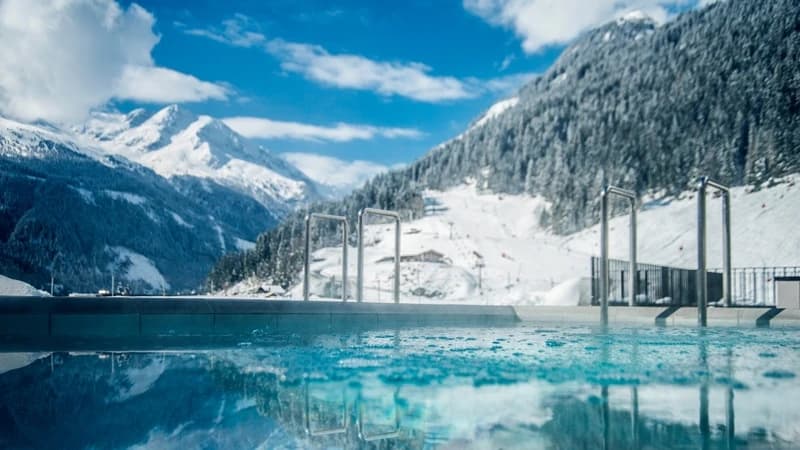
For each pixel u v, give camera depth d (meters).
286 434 4.31
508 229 128.25
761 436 4.09
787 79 101.69
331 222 127.00
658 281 17.25
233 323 10.61
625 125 129.62
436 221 116.94
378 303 12.84
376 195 141.38
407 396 5.36
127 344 8.61
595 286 16.78
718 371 6.33
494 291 65.25
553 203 122.31
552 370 6.38
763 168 92.88
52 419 4.54
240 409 4.96
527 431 4.32
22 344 8.45
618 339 9.80
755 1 132.50
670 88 134.38
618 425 4.43
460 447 3.99
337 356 7.48
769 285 23.39
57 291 171.88
